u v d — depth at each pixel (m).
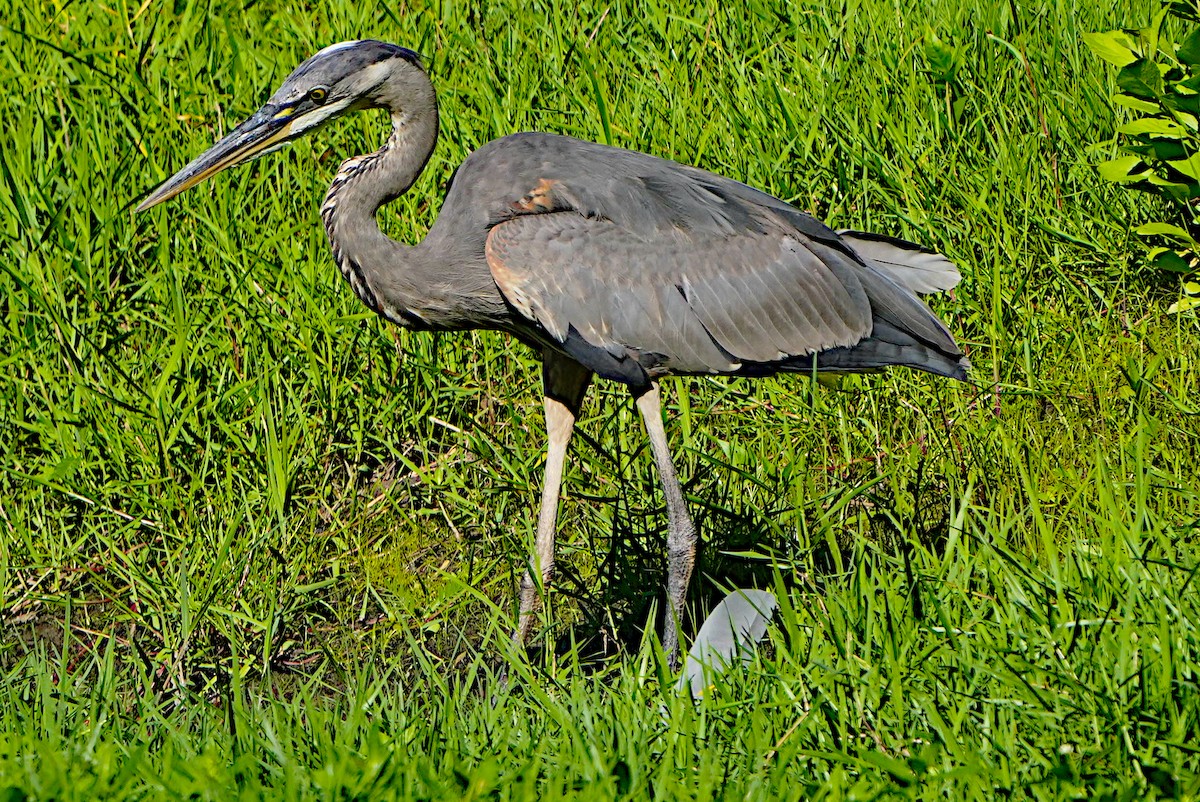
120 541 10.19
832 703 7.36
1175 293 12.25
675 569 9.00
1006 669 7.36
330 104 9.20
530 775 6.47
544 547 9.32
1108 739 6.91
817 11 14.57
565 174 9.11
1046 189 12.83
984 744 7.01
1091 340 11.66
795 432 11.02
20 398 10.55
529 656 9.55
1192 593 7.84
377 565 10.33
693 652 8.40
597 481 10.77
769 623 8.15
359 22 13.75
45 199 11.64
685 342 9.16
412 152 9.24
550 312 8.92
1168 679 7.11
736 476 10.48
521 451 10.62
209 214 11.76
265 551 9.76
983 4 14.60
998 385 10.87
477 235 9.15
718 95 13.11
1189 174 11.14
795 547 10.03
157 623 9.37
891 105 13.35
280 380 10.81
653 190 9.22
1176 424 10.48
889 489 10.40
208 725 7.69
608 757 6.88
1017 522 9.20
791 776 6.82
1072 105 13.44
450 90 13.03
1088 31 14.23
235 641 9.10
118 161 12.07
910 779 6.62
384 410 11.00
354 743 7.19
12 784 6.34
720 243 9.24
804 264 9.44
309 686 8.78
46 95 12.89
